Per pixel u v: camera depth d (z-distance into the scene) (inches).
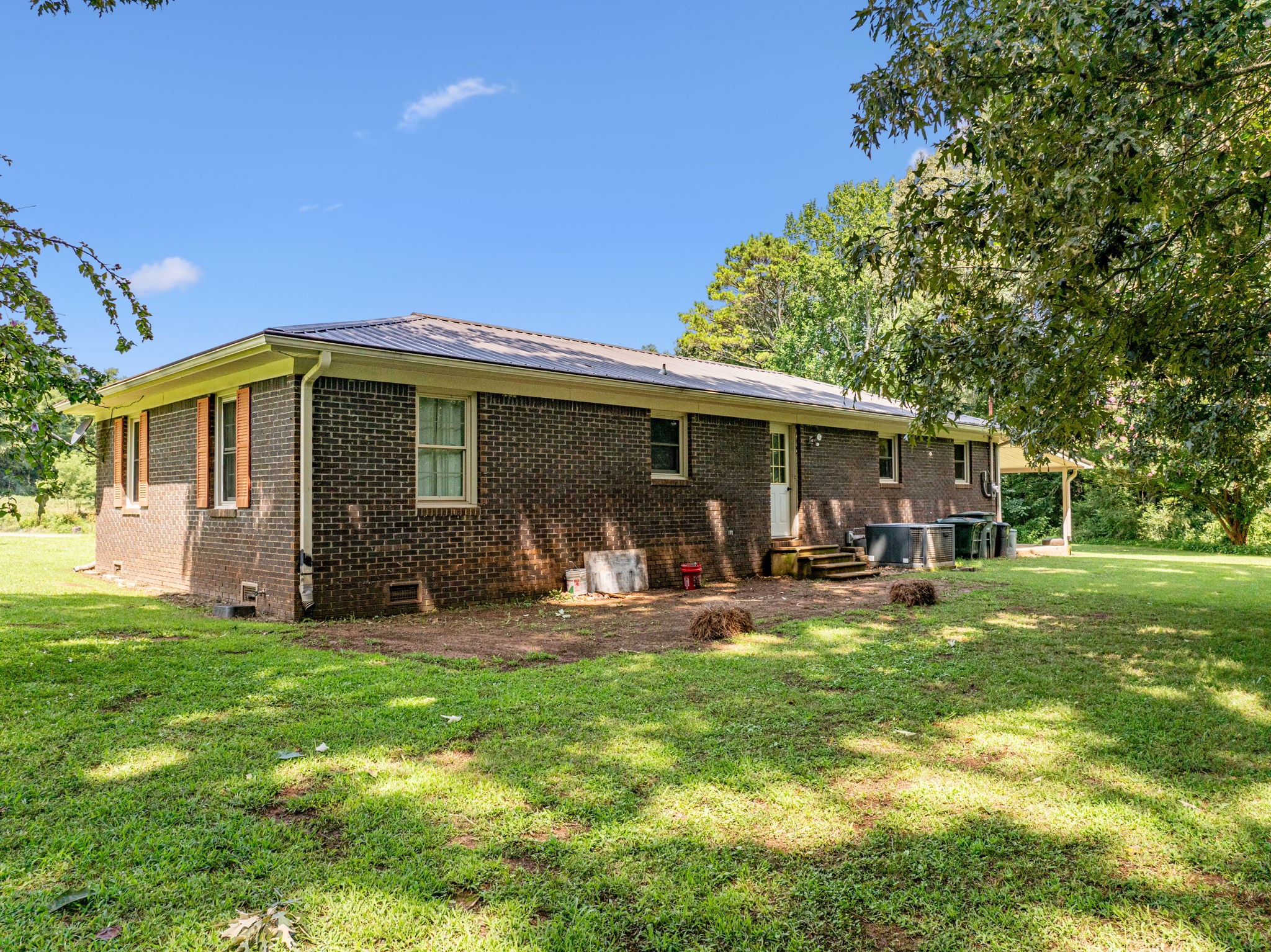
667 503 519.2
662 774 154.3
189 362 397.4
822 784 149.6
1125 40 176.7
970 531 732.7
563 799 141.0
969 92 207.3
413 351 367.9
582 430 471.2
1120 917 103.1
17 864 114.7
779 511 619.2
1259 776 154.9
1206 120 213.9
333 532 363.9
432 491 408.8
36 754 163.5
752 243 1833.2
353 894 106.9
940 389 249.6
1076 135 193.9
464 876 111.8
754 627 338.6
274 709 200.2
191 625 334.3
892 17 219.9
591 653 285.4
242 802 139.0
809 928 100.7
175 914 101.6
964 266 267.0
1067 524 831.1
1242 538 868.0
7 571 595.5
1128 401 325.7
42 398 228.1
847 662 262.4
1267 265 235.9
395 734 179.0
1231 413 273.7
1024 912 104.0
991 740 178.2
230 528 414.3
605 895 108.3
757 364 1716.3
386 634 324.2
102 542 601.6
